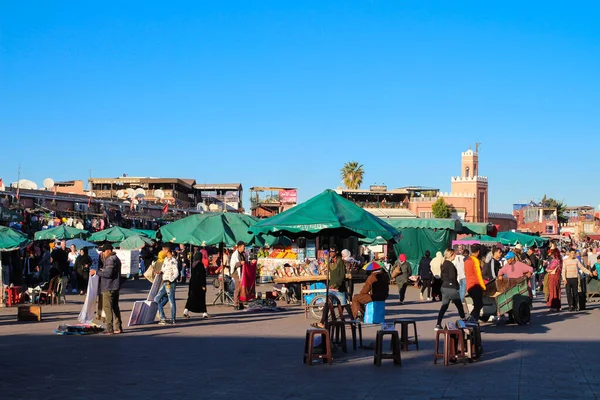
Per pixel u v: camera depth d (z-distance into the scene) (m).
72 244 29.75
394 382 9.60
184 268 40.09
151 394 8.74
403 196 94.25
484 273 19.84
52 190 43.12
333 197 16.47
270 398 8.53
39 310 17.66
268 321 17.98
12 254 27.91
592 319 19.25
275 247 32.16
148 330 15.95
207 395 8.70
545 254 44.16
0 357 11.72
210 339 14.27
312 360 11.11
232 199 90.62
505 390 9.04
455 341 11.41
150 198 71.75
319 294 18.88
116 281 15.25
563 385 9.38
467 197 102.81
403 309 22.53
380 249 48.91
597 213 135.50
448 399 8.47
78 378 9.81
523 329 16.70
